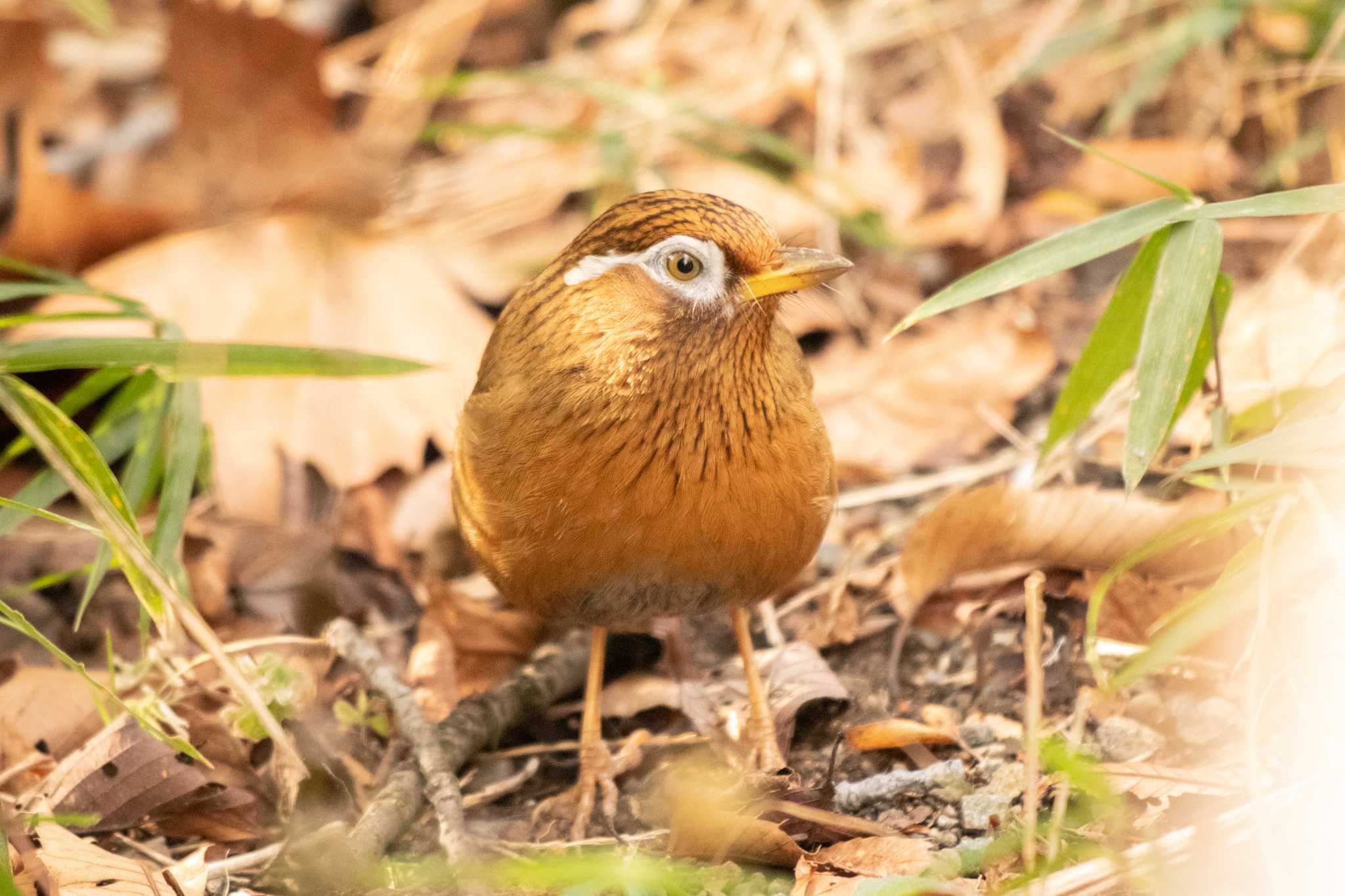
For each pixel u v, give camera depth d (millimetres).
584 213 14016
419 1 16875
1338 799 6371
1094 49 14336
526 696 9164
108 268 12422
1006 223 13328
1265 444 6695
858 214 13195
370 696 9227
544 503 7598
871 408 11742
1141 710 8109
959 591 9422
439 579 9836
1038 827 7012
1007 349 11859
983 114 13469
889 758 8242
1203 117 13570
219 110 13508
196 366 7516
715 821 7141
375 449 11250
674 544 7613
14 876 6977
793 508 7730
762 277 7484
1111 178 13445
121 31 16078
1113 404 10812
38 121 14688
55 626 10391
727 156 13117
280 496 11180
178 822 8094
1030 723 6477
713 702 9148
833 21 15305
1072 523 8961
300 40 13453
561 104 15648
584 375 7512
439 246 13477
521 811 8562
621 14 16375
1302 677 7434
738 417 7469
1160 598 8680
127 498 8734
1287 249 11867
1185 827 6766
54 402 11977
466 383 11789
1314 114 12945
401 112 15398
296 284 12398
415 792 8188
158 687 9422
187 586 9195
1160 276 7496
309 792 8375
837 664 9344
